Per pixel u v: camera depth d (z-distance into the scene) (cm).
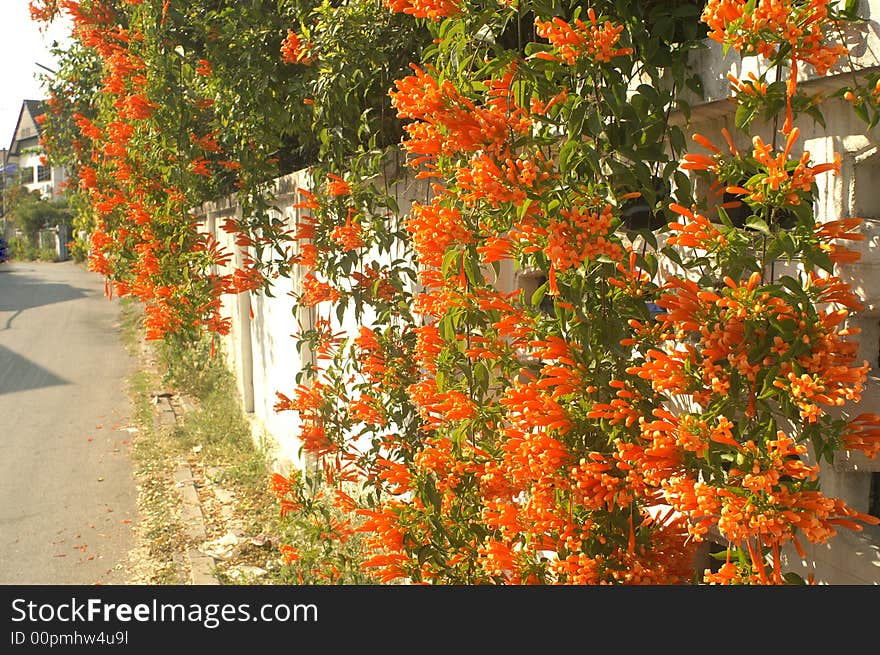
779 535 170
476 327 304
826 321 178
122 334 1661
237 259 923
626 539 225
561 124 236
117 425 979
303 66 529
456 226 258
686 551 227
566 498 224
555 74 232
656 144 224
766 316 179
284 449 769
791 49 174
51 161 1516
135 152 806
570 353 225
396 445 417
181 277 809
